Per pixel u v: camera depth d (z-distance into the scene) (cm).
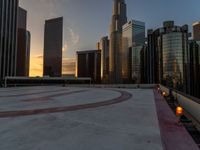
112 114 782
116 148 402
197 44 12875
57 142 441
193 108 664
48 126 587
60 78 7256
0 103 1159
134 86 3562
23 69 19625
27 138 470
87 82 7831
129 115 756
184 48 11525
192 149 396
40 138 470
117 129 548
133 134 497
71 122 640
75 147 409
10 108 955
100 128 561
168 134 495
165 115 743
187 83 11988
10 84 6197
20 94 1862
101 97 1526
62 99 1381
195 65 12750
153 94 1788
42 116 746
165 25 12725
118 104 1095
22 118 709
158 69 12938
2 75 9019
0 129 556
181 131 521
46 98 1458
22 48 19638
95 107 982
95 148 403
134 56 17938
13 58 10231
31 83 6669
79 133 510
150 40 14012
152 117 713
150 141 442
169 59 11731
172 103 1093
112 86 3897
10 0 9856
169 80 11594
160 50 12550
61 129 552
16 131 534
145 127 566
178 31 11894
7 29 9562
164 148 399
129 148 401
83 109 919
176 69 11406
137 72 17588
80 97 1533
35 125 601
